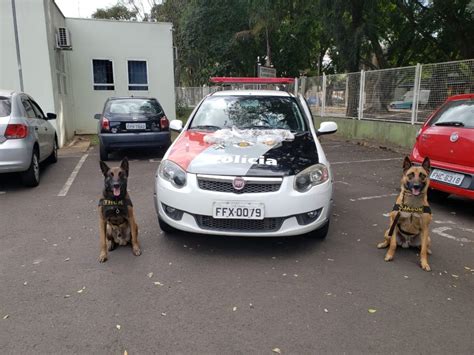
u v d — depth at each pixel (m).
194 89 34.34
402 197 4.07
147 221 5.24
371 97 13.43
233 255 4.20
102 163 3.98
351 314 3.14
